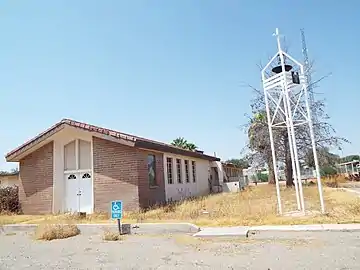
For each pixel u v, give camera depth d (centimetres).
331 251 728
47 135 1731
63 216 1493
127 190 1623
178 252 805
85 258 792
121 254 816
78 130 1694
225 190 3166
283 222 1077
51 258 811
